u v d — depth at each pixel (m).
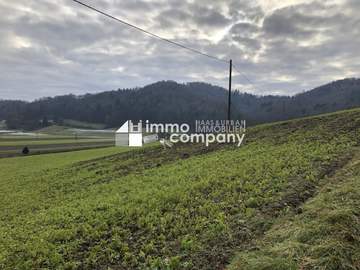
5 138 123.25
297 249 7.46
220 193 13.62
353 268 6.61
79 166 34.81
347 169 13.78
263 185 13.69
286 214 10.19
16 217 16.77
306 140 23.72
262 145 25.80
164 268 8.13
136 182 19.80
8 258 9.94
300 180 13.45
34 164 44.50
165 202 13.48
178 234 10.12
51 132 164.12
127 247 9.59
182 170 21.02
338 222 8.19
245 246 8.64
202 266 8.06
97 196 17.94
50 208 17.41
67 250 9.93
